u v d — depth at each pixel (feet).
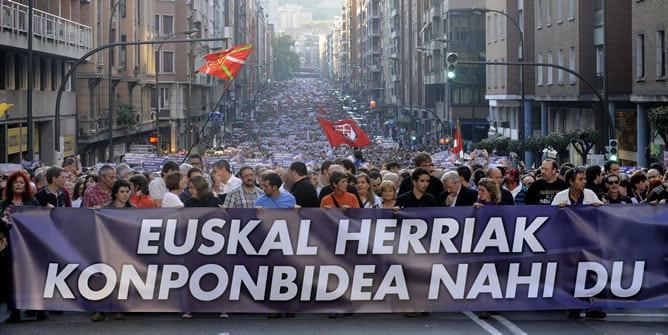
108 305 36.88
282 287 36.86
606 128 124.57
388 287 36.96
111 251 36.83
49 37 128.06
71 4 156.46
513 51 193.16
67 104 158.20
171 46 274.77
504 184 50.21
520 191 47.75
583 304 37.52
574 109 167.02
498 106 214.90
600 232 37.55
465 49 266.57
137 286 36.86
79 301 36.96
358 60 648.38
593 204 37.50
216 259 36.83
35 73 139.85
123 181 38.40
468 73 268.00
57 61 151.33
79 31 149.69
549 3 170.09
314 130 458.09
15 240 36.94
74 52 145.18
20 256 36.96
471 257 37.11
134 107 218.18
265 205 39.19
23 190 39.75
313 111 639.76
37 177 50.98
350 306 36.99
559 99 163.73
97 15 179.01
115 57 200.13
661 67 115.34
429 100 316.40
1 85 122.83
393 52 426.10
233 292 36.86
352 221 36.83
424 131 328.49
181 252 36.76
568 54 157.89
